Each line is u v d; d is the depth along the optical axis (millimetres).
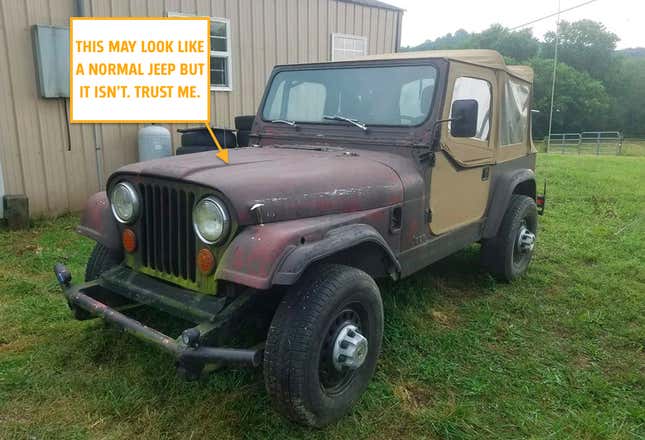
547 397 3039
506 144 4629
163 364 3154
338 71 3900
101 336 3453
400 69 3646
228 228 2477
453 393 3045
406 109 3559
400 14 11070
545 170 12086
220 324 2492
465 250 5590
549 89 59281
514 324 3996
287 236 2428
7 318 3752
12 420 2664
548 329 3945
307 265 2373
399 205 3221
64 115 6824
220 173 2666
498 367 3344
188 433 2600
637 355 3586
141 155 7398
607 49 65000
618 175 11602
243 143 5316
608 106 60875
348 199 2900
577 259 5570
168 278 2811
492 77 4176
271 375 2438
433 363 3326
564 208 7984
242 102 8641
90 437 2561
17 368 3109
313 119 3980
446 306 4270
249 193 2516
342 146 3729
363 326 2844
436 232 3686
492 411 2889
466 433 2689
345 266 2740
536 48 64312
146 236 2908
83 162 7113
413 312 4008
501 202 4441
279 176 2725
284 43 9023
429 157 3432
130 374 3066
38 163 6680
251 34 8531
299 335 2418
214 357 2379
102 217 3180
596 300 4445
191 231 2658
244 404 2805
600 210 7867
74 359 3232
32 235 5980
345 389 2736
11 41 6254
